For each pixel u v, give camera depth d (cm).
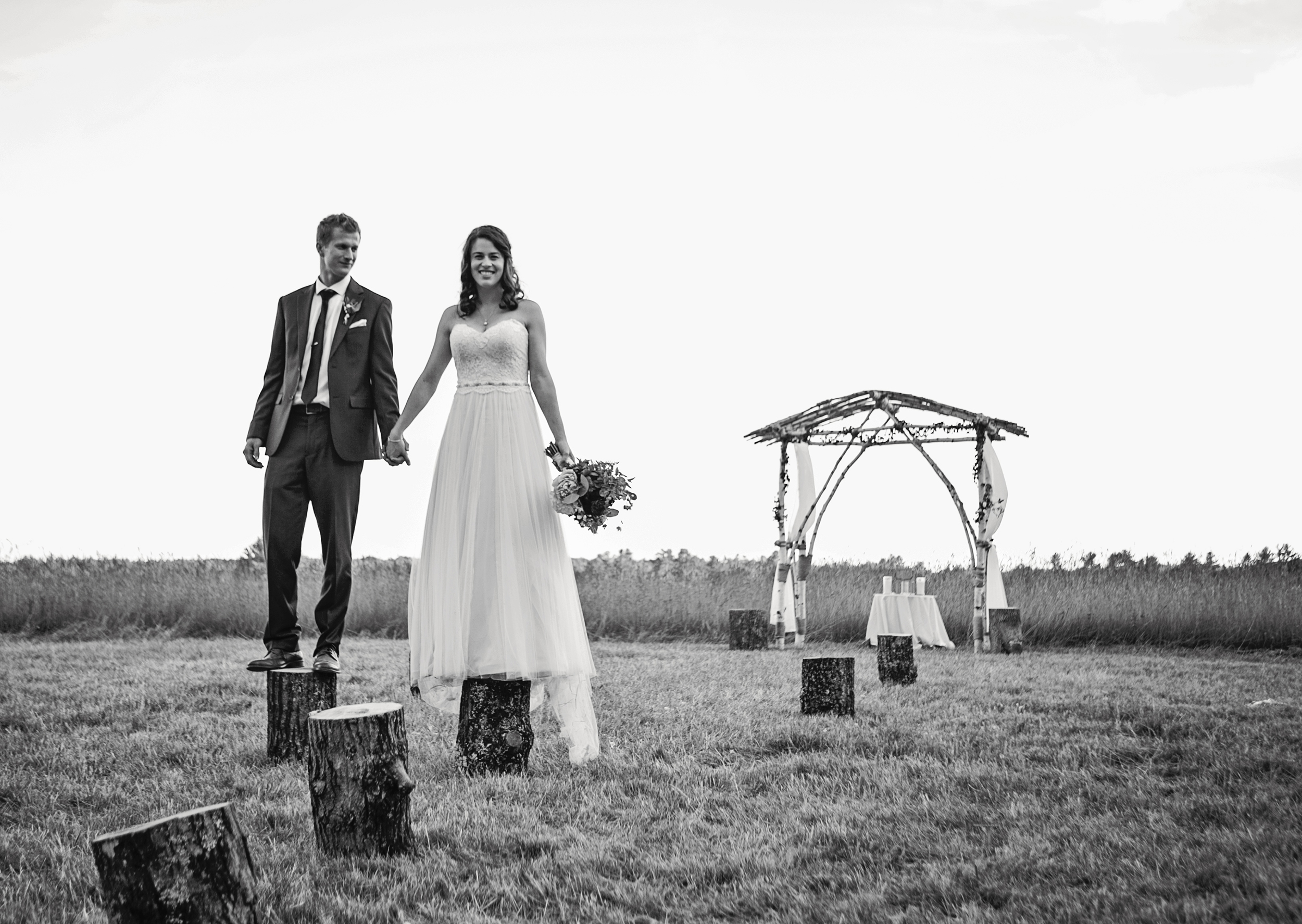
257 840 387
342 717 372
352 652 1130
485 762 492
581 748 522
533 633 512
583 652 534
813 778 495
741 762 539
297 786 462
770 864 370
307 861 362
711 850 389
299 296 601
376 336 596
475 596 507
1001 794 465
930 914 323
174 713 650
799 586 1530
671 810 444
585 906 332
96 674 827
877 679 911
